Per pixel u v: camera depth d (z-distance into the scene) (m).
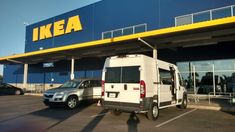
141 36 14.86
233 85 16.19
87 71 26.06
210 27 12.69
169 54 19.97
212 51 17.67
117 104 9.42
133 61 9.34
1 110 12.11
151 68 9.66
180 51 19.38
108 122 8.86
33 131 7.28
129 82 9.23
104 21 24.38
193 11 18.30
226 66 16.88
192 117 10.14
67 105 12.40
